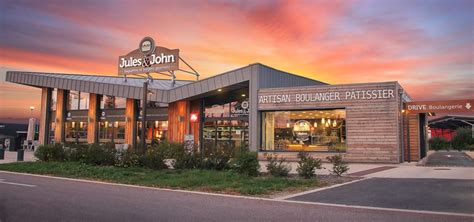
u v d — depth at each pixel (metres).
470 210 8.58
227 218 7.96
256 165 15.12
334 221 7.66
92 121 36.50
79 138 37.53
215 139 30.09
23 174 16.89
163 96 30.12
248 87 29.20
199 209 8.93
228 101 29.94
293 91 25.12
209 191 11.82
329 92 24.11
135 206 9.27
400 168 19.16
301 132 25.12
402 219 7.79
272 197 10.66
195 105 30.97
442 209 8.70
